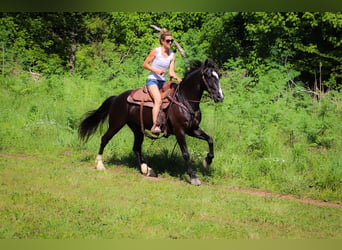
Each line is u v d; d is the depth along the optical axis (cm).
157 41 2411
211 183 1011
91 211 780
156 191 916
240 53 2322
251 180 1034
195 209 818
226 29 2322
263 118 1379
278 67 2102
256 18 2122
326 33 2147
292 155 1155
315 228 764
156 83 991
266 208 845
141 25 2553
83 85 1916
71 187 916
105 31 2859
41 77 2222
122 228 716
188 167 990
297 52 2227
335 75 2092
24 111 1548
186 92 968
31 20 2758
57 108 1552
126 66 2116
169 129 995
